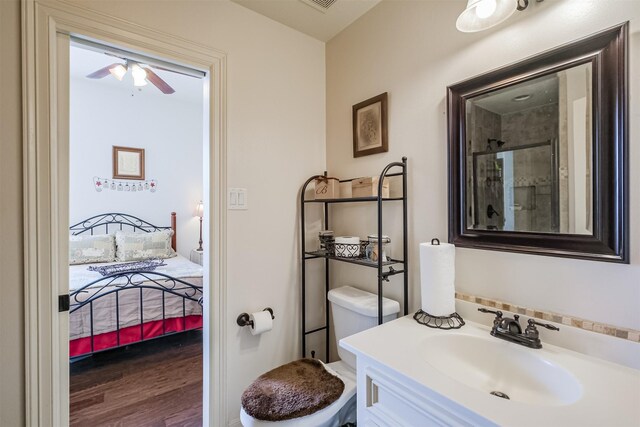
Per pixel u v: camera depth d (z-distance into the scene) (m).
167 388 2.10
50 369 1.21
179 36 1.49
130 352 2.62
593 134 0.99
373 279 1.78
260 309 1.77
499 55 1.23
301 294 1.95
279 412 1.19
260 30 1.78
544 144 1.10
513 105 1.18
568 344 1.05
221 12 1.63
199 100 4.31
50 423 1.21
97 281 2.39
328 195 1.80
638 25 0.92
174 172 4.27
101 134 3.78
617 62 0.95
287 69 1.90
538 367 1.01
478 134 1.28
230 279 1.65
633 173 0.93
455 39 1.38
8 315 1.15
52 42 1.20
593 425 0.69
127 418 1.80
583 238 1.01
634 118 0.93
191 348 2.71
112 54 1.43
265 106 1.79
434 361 1.11
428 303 1.30
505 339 1.12
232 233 1.66
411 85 1.56
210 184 1.60
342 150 1.97
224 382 1.62
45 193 1.19
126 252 3.46
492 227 1.24
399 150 1.62
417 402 0.87
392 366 0.95
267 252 1.80
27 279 1.17
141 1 1.39
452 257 1.28
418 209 1.53
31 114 1.16
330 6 1.74
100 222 3.78
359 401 1.07
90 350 2.27
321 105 2.08
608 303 0.98
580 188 1.02
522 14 1.16
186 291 2.67
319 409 1.24
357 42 1.86
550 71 1.08
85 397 2.00
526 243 1.14
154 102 4.12
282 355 1.86
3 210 1.13
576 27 1.04
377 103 1.73
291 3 1.70
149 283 2.53
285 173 1.88
